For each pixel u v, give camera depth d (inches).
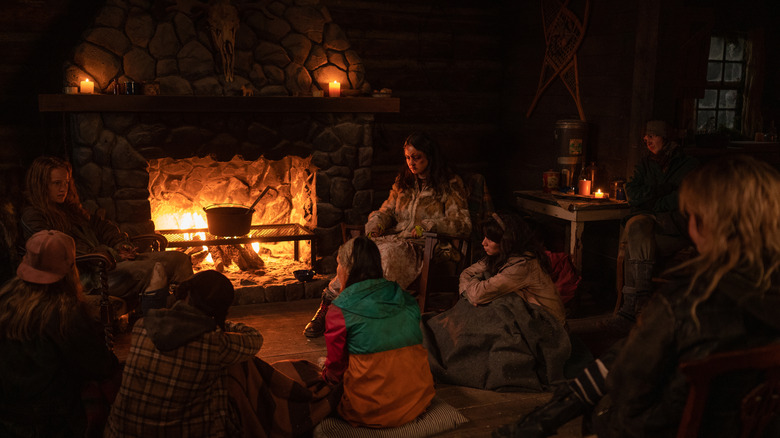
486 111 242.1
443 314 142.6
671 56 178.1
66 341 87.3
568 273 165.2
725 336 52.0
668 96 180.1
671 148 166.7
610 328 159.9
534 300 135.6
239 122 179.3
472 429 113.6
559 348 130.8
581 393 64.5
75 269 93.0
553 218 217.3
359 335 108.3
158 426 86.9
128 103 165.3
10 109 185.3
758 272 51.8
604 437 63.2
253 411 101.3
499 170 246.7
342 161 190.2
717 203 53.2
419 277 162.6
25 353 86.7
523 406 122.8
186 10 175.3
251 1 181.9
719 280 52.1
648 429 56.6
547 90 218.1
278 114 183.2
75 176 171.0
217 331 90.1
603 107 195.9
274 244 215.3
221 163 199.6
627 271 162.1
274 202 211.2
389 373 108.6
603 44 194.2
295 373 116.8
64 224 139.0
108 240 151.9
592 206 179.6
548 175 199.8
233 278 188.5
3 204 141.9
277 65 184.5
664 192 165.8
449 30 229.9
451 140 237.6
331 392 112.1
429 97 230.8
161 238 162.7
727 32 223.6
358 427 110.0
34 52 185.0
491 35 237.1
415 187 173.3
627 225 165.2
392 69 223.5
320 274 192.7
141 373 86.7
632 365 56.1
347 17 214.7
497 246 135.2
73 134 168.2
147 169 173.9
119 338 151.9
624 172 189.0
